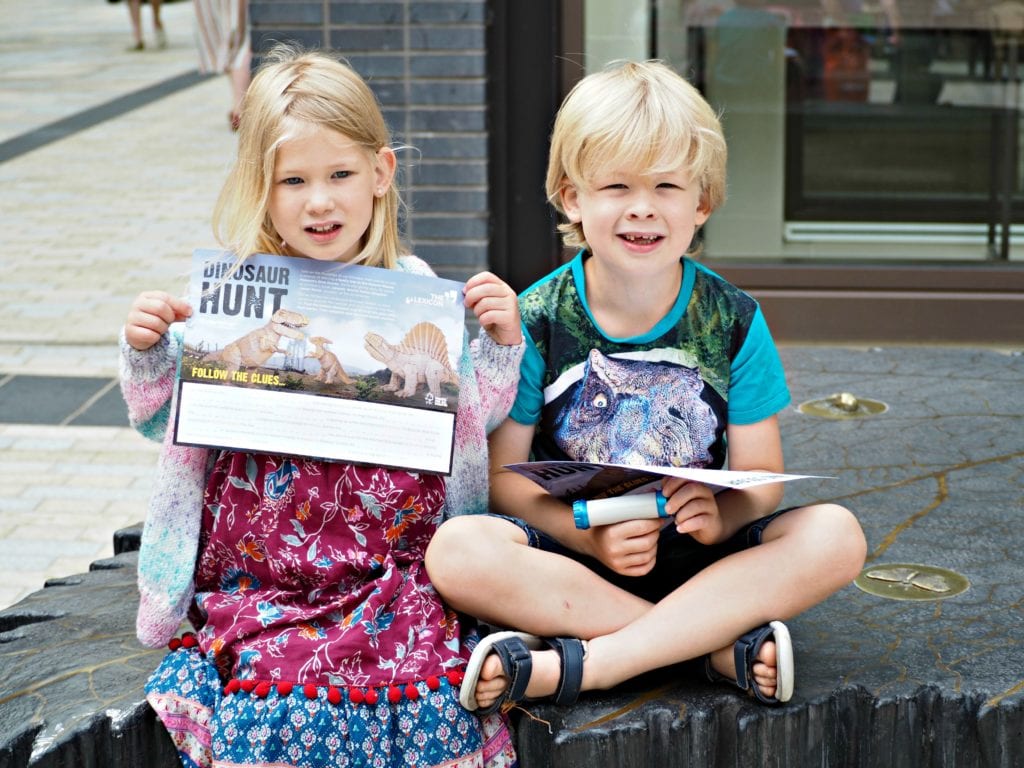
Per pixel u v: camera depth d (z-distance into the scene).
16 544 3.26
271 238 1.97
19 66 12.62
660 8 4.35
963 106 4.41
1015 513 2.58
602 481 1.86
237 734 1.74
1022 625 2.09
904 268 4.50
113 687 1.94
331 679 1.77
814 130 4.46
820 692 1.86
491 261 4.41
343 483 1.88
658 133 1.84
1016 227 4.47
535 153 4.36
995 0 4.33
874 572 2.32
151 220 6.63
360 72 4.23
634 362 1.99
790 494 2.71
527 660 1.78
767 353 1.99
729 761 1.85
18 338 4.88
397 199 2.04
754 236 4.56
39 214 6.79
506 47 4.28
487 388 1.95
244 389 1.88
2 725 1.86
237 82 7.95
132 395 1.90
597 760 1.80
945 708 1.87
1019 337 4.45
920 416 3.22
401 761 1.76
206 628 1.88
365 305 1.90
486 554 1.82
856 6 4.36
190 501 1.92
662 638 1.84
